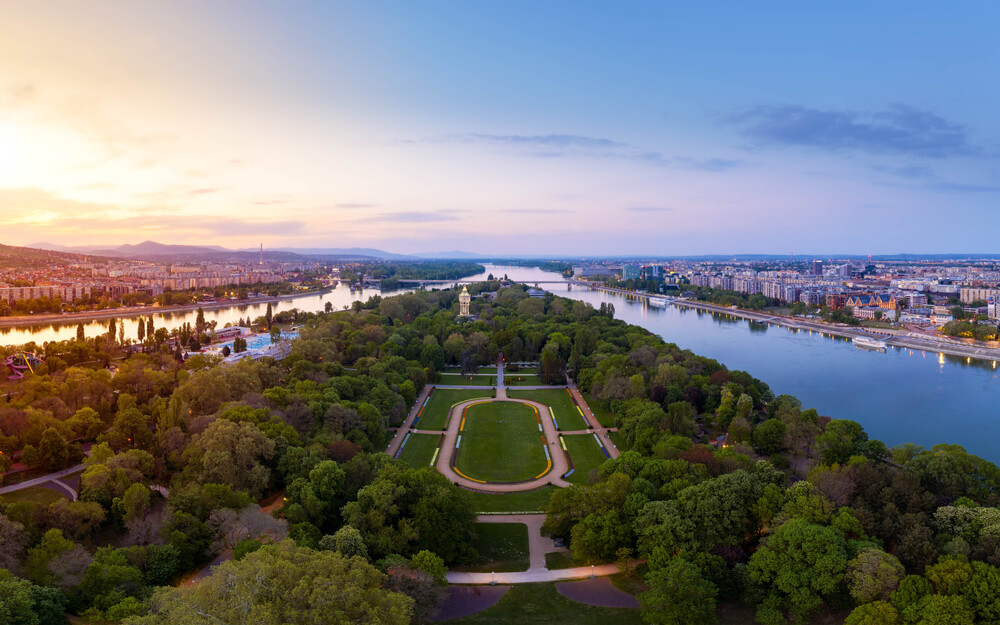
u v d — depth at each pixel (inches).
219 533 6087.6
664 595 5064.0
